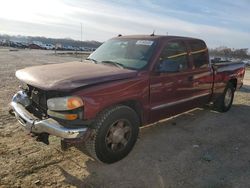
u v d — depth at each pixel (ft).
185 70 17.07
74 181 11.65
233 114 23.38
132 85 13.44
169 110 16.26
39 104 12.89
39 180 11.50
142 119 14.65
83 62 16.60
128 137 13.64
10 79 35.40
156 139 16.60
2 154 13.42
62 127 11.51
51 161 13.10
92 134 12.20
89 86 11.98
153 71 14.65
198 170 13.15
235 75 23.47
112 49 17.20
